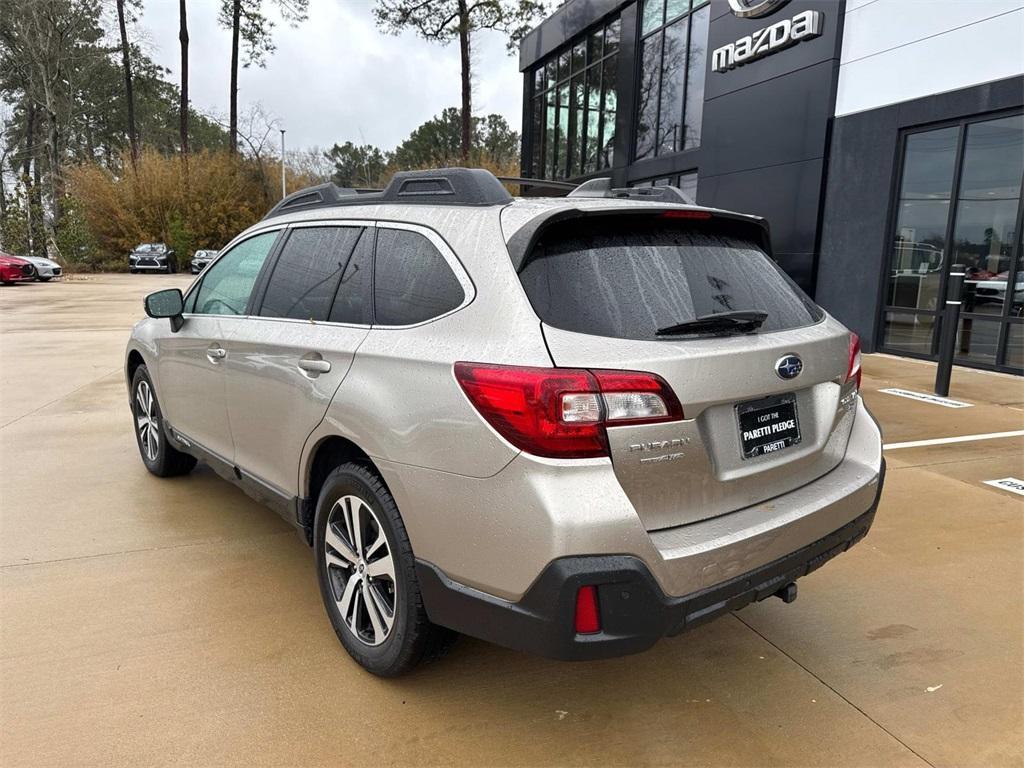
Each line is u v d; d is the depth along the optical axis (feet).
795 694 8.48
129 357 15.79
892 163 32.07
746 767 7.27
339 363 8.64
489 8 83.92
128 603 10.32
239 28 125.90
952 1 28.91
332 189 10.66
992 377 28.02
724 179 42.09
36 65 136.36
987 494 15.14
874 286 33.47
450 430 7.04
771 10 37.40
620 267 7.49
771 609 10.49
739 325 7.59
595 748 7.53
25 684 8.40
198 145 200.13
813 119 35.58
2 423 20.70
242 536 12.71
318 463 9.53
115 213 131.75
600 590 6.40
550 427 6.41
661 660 9.18
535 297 7.00
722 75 41.63
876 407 22.97
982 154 28.73
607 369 6.54
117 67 168.14
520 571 6.59
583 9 62.18
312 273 10.03
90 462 16.96
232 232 134.72
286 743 7.50
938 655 9.32
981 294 29.32
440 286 7.88
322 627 9.77
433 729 7.77
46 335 40.47
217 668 8.79
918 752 7.51
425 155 192.34
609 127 60.64
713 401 7.02
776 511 7.60
